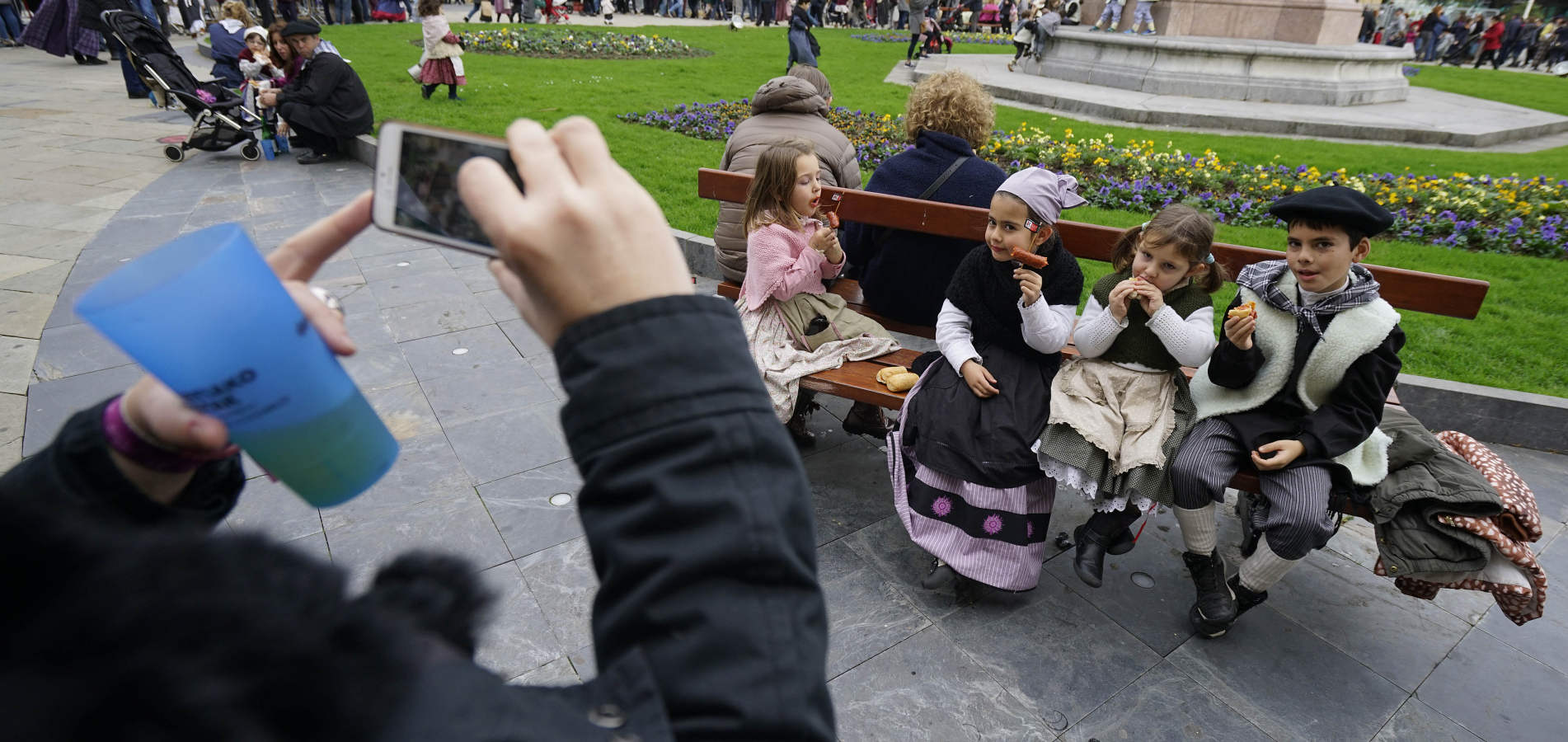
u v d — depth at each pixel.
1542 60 25.91
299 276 0.68
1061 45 15.12
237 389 0.60
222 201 6.67
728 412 0.56
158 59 7.74
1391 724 2.36
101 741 0.35
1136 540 3.10
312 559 0.47
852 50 19.83
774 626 0.54
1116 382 2.68
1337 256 2.36
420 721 0.44
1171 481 2.54
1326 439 2.40
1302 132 11.25
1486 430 3.83
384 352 4.13
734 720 0.52
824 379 3.07
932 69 16.14
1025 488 2.64
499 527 2.92
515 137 0.57
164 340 0.56
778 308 3.23
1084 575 2.66
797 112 4.53
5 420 3.45
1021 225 2.59
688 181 7.33
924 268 3.42
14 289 4.78
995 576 2.62
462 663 0.52
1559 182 8.25
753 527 0.55
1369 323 2.40
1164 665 2.53
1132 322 2.66
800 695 0.54
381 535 2.84
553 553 2.80
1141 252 2.58
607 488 0.56
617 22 24.55
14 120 9.36
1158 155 8.23
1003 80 14.28
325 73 7.58
